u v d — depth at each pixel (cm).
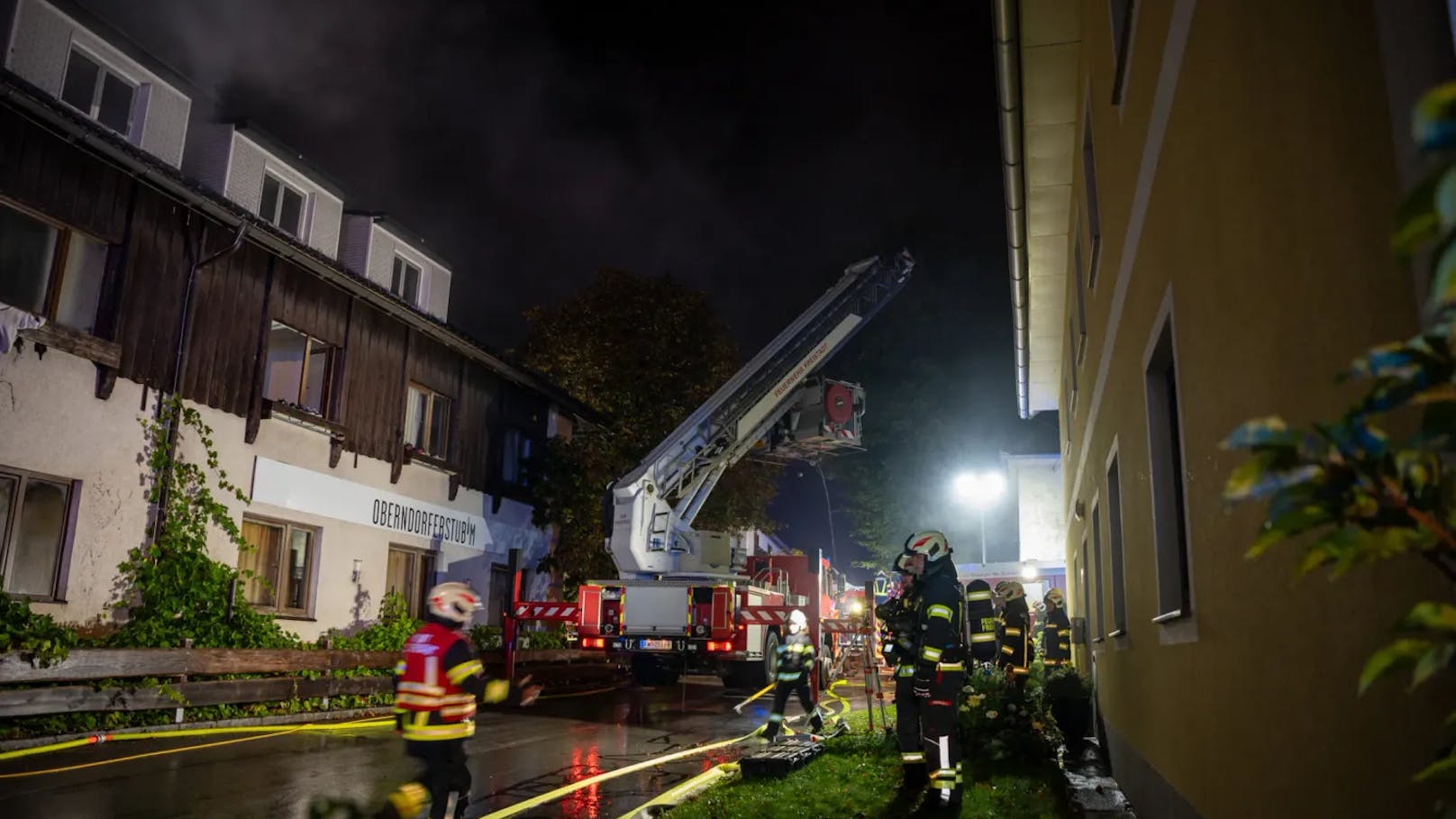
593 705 1558
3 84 1066
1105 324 730
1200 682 394
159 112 1461
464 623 598
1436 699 174
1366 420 117
